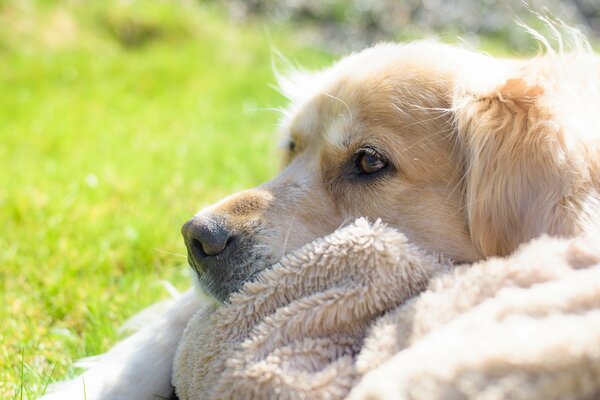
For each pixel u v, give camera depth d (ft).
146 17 7.80
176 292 2.66
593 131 2.05
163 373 2.22
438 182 2.16
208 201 3.76
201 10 8.66
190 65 6.77
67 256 3.13
